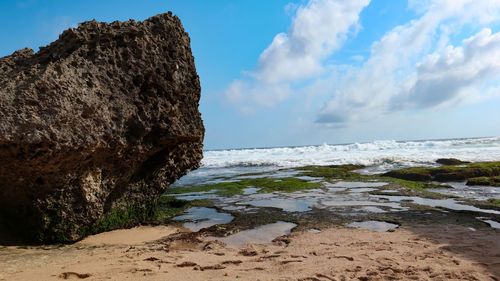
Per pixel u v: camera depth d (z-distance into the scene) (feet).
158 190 32.04
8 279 13.41
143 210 30.04
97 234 24.94
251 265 16.30
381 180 52.70
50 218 21.57
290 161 98.02
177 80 29.55
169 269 15.62
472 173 53.52
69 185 21.76
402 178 56.24
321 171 67.82
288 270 15.15
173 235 24.94
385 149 123.54
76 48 24.39
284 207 34.12
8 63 25.39
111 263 16.61
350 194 40.73
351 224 26.30
